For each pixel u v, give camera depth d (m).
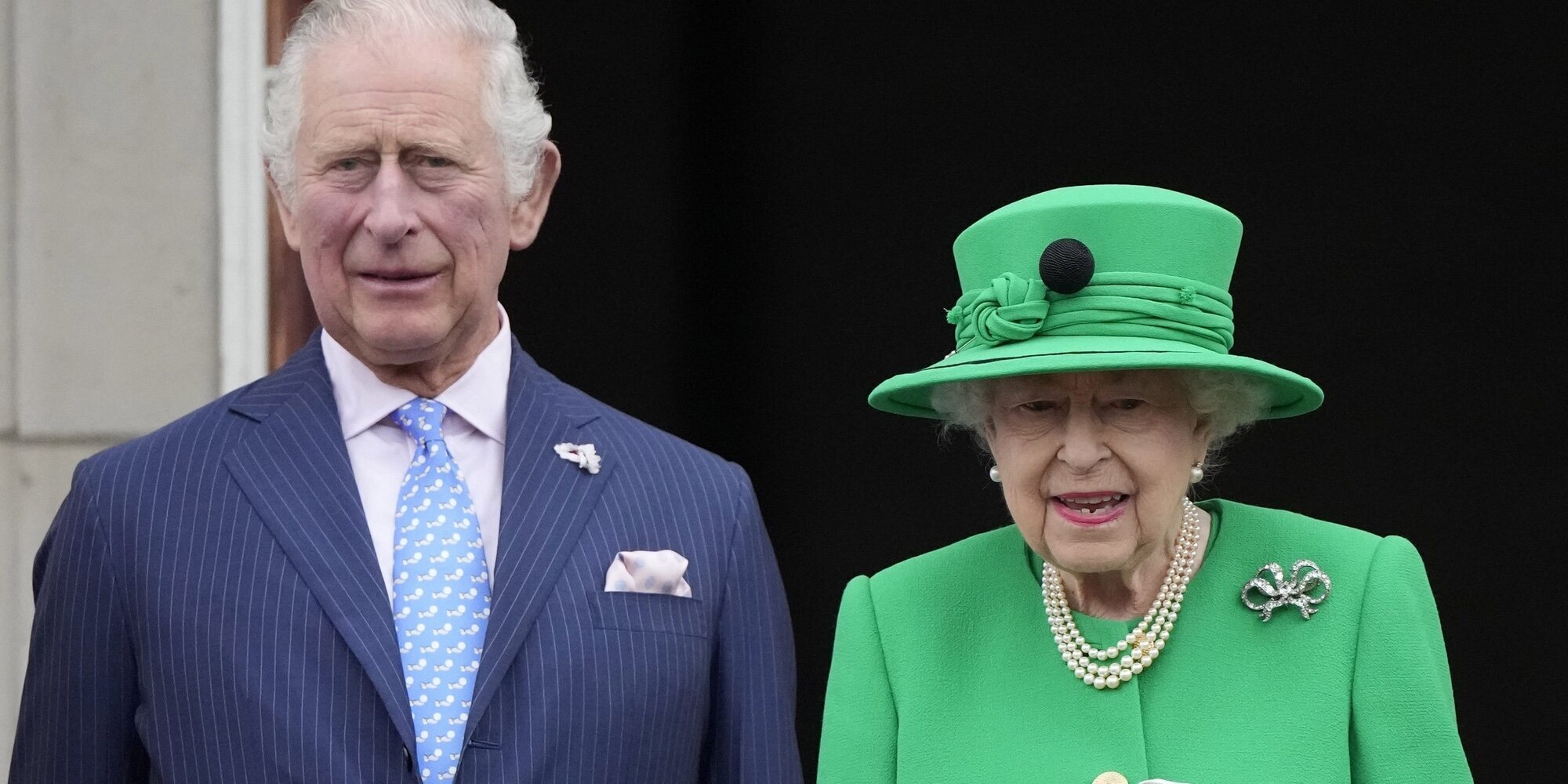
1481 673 23.47
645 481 11.12
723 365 24.66
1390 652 10.42
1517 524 23.36
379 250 10.27
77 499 10.55
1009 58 24.22
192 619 10.12
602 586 10.61
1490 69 22.95
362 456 10.88
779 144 24.56
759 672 11.08
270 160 10.88
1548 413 23.20
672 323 24.36
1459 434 23.52
